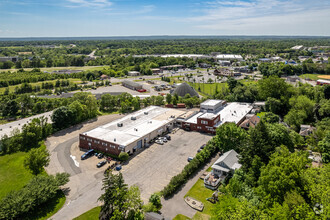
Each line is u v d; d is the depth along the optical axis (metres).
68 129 120.12
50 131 112.81
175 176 70.75
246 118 126.25
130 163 84.88
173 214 58.38
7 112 143.12
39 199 59.53
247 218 43.84
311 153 85.00
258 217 44.34
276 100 135.25
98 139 94.62
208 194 66.31
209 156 86.88
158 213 58.59
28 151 96.25
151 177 75.38
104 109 155.12
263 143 69.38
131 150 91.69
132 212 54.44
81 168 82.19
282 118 130.50
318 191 47.91
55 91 199.75
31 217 57.91
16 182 74.94
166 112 135.38
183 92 179.88
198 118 114.25
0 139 104.06
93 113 138.00
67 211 60.47
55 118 117.38
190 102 159.00
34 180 64.81
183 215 57.97
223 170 73.12
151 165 83.12
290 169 52.12
